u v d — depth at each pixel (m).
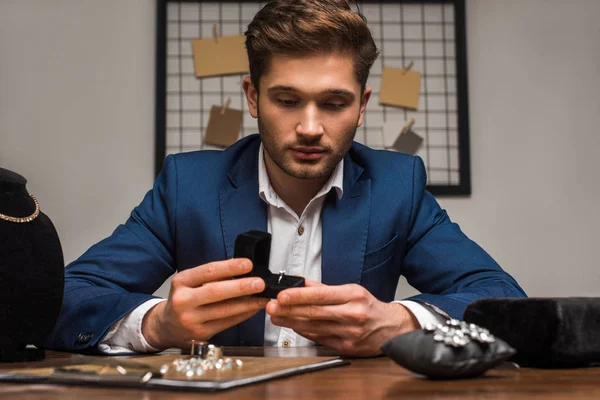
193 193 1.33
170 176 1.37
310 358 0.86
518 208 2.26
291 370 0.72
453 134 2.26
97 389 0.65
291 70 1.06
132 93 2.24
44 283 0.88
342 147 1.11
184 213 1.32
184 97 2.24
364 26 1.10
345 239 1.27
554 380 0.69
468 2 2.31
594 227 2.27
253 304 0.92
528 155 2.28
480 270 1.25
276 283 0.90
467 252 1.30
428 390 0.63
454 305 1.02
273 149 1.11
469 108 2.29
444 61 2.28
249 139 1.39
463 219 2.25
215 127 2.23
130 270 1.29
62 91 2.23
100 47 2.25
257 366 0.76
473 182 2.26
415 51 2.28
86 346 1.03
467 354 0.68
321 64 1.06
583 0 2.32
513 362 0.80
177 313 0.92
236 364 0.76
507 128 2.28
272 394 0.61
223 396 0.60
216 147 2.24
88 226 2.20
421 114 2.26
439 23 2.29
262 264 0.93
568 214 2.27
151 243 1.33
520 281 2.25
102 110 2.23
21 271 0.86
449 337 0.68
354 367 0.80
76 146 2.21
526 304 0.77
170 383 0.64
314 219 1.33
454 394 0.60
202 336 0.94
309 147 1.08
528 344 0.77
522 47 2.31
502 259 2.25
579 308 0.77
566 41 2.31
